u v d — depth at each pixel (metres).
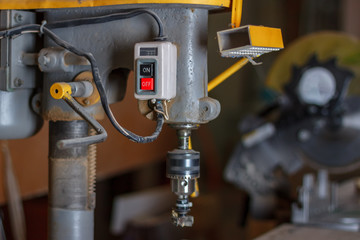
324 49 2.08
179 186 1.07
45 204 2.38
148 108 1.07
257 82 5.15
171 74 1.02
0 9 1.14
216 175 4.36
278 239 1.58
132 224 2.82
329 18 5.03
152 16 1.03
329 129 2.06
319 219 1.80
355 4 5.10
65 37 1.12
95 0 1.07
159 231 2.81
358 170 2.05
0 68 1.14
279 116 2.13
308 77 2.08
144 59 1.00
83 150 1.14
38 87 1.20
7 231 2.19
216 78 1.12
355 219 1.79
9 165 1.97
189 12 1.04
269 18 5.06
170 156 1.07
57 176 1.14
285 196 2.13
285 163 2.10
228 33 1.02
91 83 1.10
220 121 5.04
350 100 2.04
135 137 1.00
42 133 2.22
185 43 1.04
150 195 3.09
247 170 2.11
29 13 1.17
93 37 1.10
